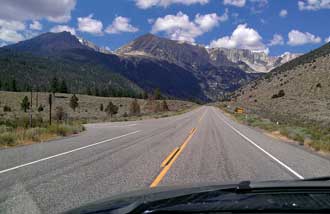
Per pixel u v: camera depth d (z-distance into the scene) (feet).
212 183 12.70
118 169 35.99
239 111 246.27
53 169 35.76
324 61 436.35
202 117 197.36
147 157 45.06
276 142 68.95
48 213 20.85
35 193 25.67
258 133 92.17
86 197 24.48
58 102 410.72
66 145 58.70
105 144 60.59
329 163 41.91
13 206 22.29
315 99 289.53
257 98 466.29
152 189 12.67
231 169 36.73
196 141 67.46
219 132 92.38
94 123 143.02
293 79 444.14
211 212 8.14
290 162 42.34
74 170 35.24
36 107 342.44
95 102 445.37
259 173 34.53
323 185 10.14
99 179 30.81
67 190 26.58
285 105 296.92
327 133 82.99
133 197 10.71
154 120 166.71
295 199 8.86
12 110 301.84
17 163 39.47
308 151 54.90
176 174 33.53
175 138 73.20
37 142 63.67
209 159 44.04
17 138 62.13
